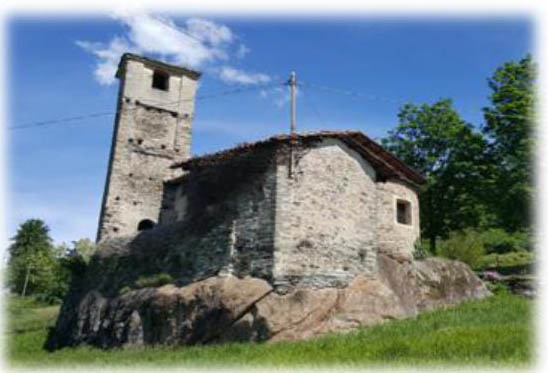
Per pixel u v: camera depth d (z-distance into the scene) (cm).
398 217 2102
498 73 2883
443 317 1513
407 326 1387
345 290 1633
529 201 2572
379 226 1941
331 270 1650
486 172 2900
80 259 2309
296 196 1667
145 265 1911
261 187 1683
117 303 1841
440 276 1977
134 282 1878
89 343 1856
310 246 1634
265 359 1114
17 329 2533
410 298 1830
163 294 1675
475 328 1228
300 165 1709
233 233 1673
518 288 2069
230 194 1753
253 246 1622
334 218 1727
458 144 3084
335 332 1455
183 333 1548
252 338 1433
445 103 3272
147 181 2589
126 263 2009
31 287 4834
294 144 1717
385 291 1669
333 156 1802
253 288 1523
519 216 2656
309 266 1609
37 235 5575
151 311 1664
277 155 1688
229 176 1783
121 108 2634
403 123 3338
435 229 3069
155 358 1343
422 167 3158
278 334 1424
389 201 2017
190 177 1930
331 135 1773
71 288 2298
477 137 3000
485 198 2783
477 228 3034
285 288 1532
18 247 5450
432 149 3181
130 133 2614
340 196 1772
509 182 2659
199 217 1814
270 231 1605
